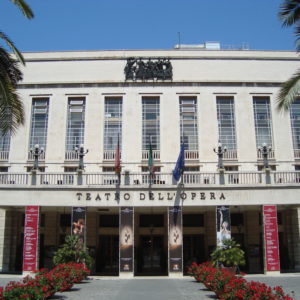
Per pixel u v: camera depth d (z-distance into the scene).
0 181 32.12
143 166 35.88
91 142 36.38
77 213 29.81
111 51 38.25
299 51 20.12
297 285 22.34
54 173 30.61
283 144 36.56
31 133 37.16
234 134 36.94
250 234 35.38
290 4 19.53
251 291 13.73
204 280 20.91
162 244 35.53
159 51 38.19
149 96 37.34
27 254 29.19
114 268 35.09
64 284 19.97
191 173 30.47
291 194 30.02
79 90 37.53
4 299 13.34
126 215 29.64
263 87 37.66
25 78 37.81
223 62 38.03
